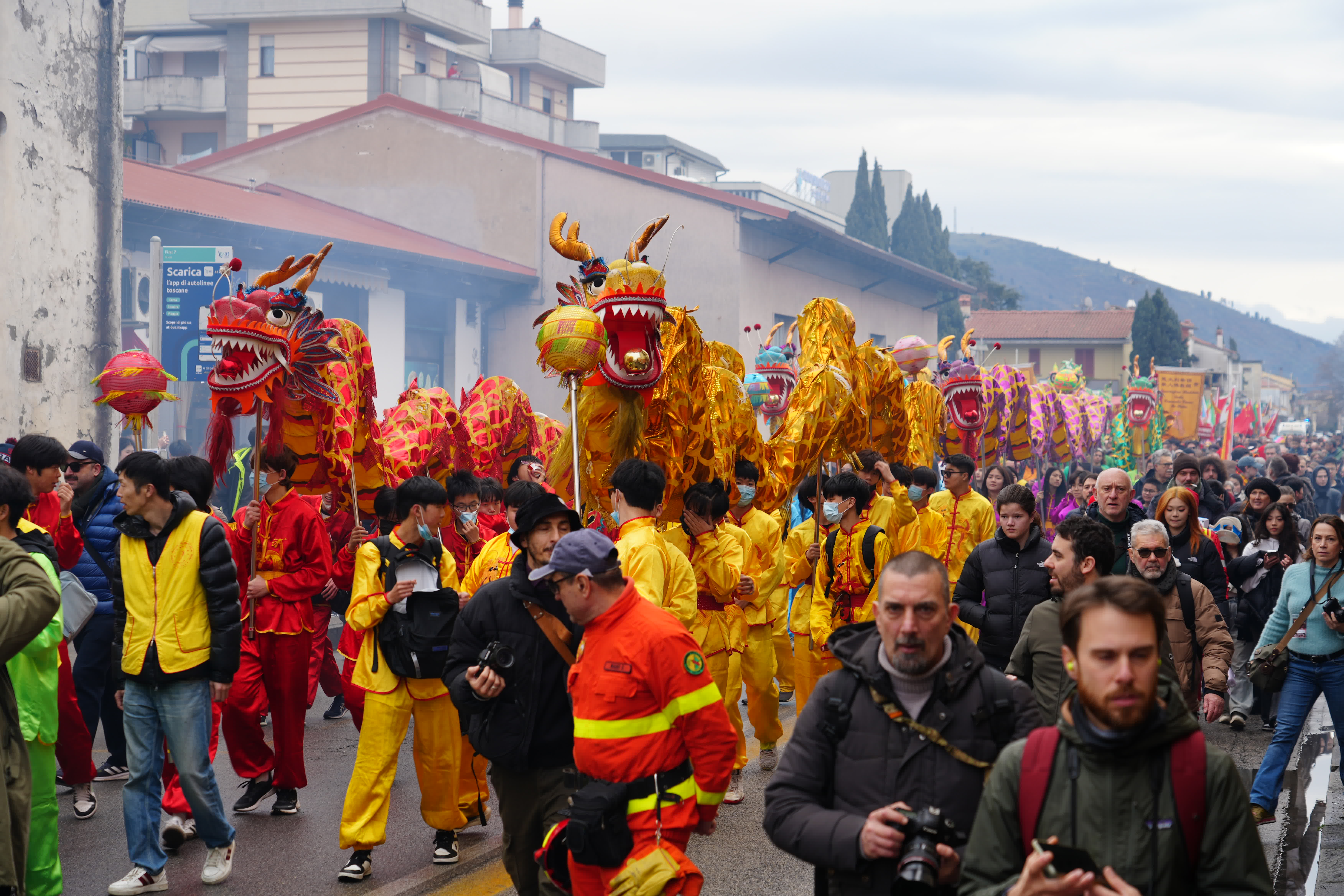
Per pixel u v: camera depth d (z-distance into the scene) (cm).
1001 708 339
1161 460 1438
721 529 773
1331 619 689
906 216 8100
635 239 738
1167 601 638
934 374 1686
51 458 720
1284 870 651
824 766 349
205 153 4681
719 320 2809
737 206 2783
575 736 425
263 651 715
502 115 4650
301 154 3222
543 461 1359
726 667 766
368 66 4406
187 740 583
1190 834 286
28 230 1236
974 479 1691
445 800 635
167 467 587
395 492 674
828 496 806
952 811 335
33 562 488
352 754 880
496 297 2958
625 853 402
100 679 781
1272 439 7325
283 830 696
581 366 680
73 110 1293
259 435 759
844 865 325
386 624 617
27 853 486
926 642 335
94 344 1334
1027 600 680
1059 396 2506
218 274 1327
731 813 746
